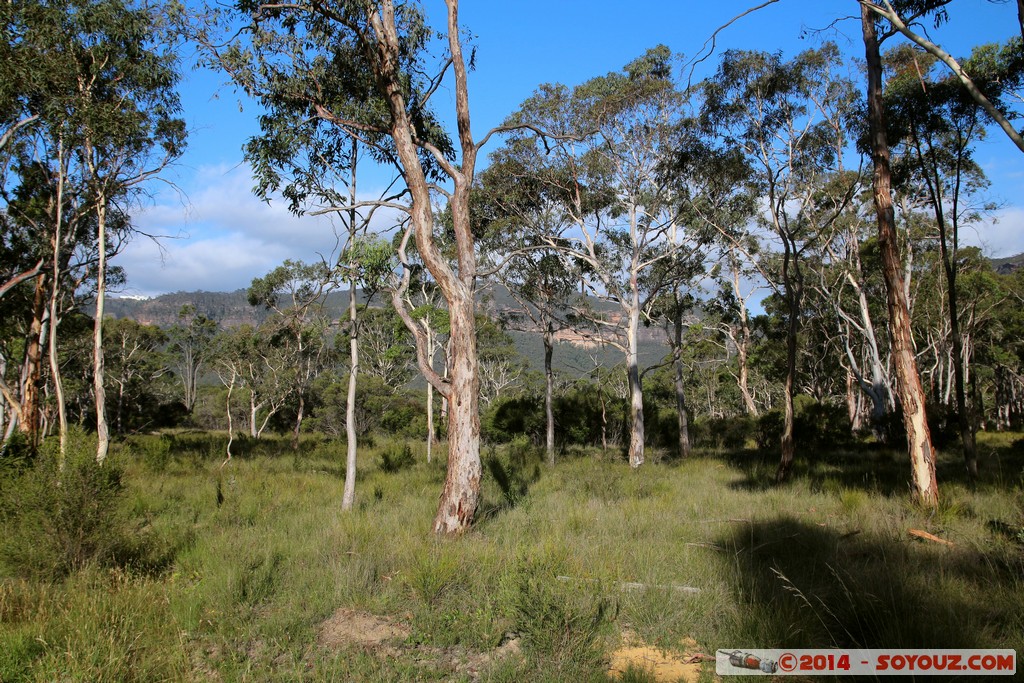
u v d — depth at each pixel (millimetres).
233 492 12484
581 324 25672
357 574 6445
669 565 6863
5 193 16344
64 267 18719
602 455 24438
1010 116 13109
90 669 4305
